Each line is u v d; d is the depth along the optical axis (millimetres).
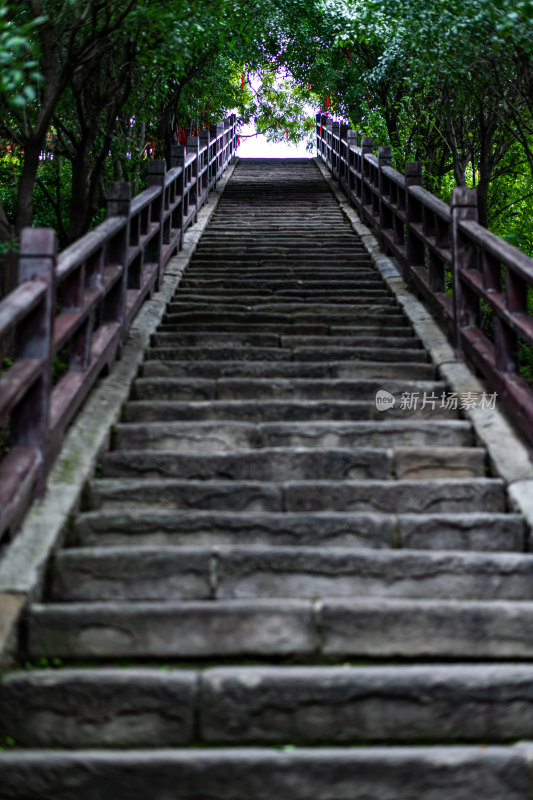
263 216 10430
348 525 3146
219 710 2320
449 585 2887
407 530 3154
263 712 2322
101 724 2301
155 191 6336
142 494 3357
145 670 2402
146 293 6074
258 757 2131
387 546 3137
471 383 4434
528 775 2133
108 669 2451
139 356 4883
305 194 12227
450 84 7293
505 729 2330
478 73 6809
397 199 7445
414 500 3400
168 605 2615
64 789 2078
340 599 2674
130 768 2098
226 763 2115
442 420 4188
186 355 5086
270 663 2576
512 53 6109
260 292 6699
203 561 2873
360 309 6141
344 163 11812
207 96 11422
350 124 12688
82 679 2330
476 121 9406
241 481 3477
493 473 3652
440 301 5477
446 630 2617
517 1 5250
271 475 3648
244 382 4531
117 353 4797
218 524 3113
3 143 7559
